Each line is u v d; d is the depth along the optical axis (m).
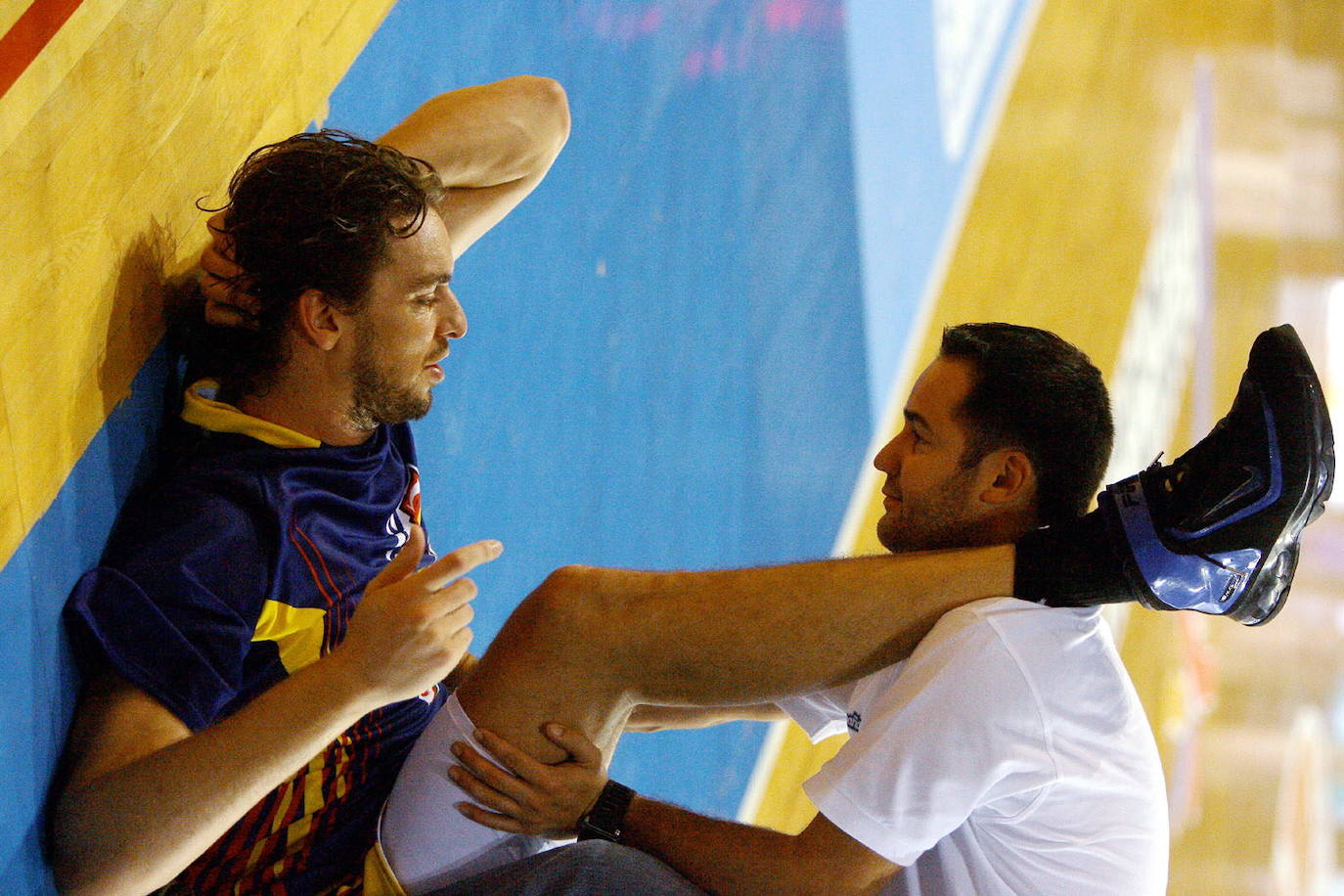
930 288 14.66
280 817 4.78
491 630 7.66
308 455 4.91
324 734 4.04
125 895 4.12
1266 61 31.94
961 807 4.59
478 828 4.78
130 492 4.72
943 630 4.60
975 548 4.78
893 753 4.55
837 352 12.58
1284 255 29.81
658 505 9.66
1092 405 4.87
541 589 4.86
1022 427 4.81
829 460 12.09
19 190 4.18
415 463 5.62
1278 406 4.34
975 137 17.06
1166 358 20.64
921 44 16.16
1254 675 24.55
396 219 4.82
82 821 4.06
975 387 4.85
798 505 11.48
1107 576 4.57
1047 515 4.96
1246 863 20.98
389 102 6.97
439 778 4.77
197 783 3.96
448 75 7.59
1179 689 19.75
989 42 18.42
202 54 5.41
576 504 8.69
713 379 10.57
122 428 4.69
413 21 7.23
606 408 9.13
